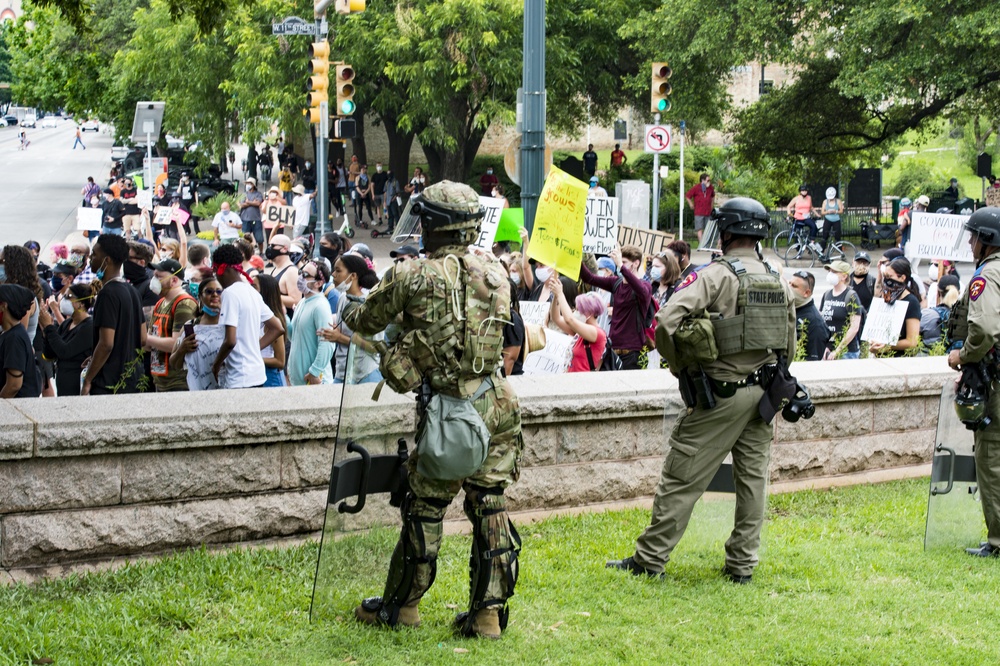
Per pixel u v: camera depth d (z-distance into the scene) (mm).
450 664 4242
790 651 4465
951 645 4586
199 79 33500
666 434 5656
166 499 5254
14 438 4844
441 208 4215
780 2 29781
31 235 30547
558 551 5711
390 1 29984
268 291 8555
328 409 5523
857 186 33469
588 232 10656
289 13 29875
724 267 5066
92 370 7254
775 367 5172
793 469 7152
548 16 30609
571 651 4430
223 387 7410
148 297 10180
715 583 5305
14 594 4781
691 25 30047
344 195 36156
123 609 4590
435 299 4176
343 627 4543
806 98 32594
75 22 8719
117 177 37375
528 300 10031
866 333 10094
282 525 5539
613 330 9062
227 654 4289
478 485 4387
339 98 19703
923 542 6137
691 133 38812
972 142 47656
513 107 30719
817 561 5695
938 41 26578
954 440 5977
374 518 4629
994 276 5586
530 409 6082
